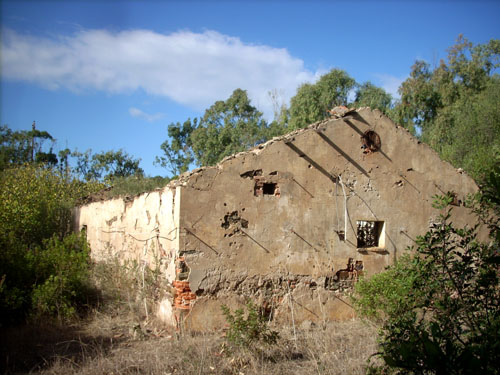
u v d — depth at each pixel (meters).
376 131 10.56
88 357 6.64
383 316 8.51
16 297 8.45
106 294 10.63
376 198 10.41
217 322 8.54
